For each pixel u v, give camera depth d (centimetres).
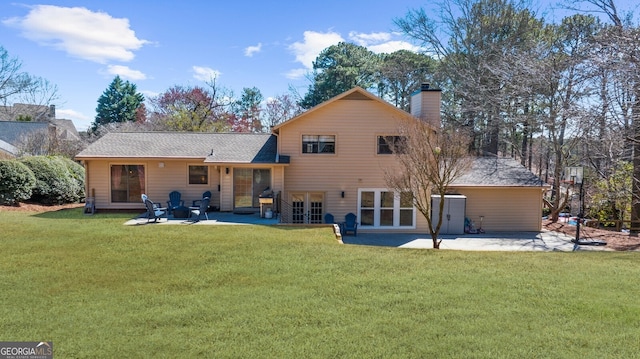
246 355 448
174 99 4175
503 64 2191
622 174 1816
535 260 933
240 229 1339
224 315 560
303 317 554
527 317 559
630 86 1397
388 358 444
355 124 1789
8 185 1861
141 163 1850
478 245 1539
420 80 3688
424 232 1816
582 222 1958
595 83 1570
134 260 862
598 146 1794
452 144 1372
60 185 2108
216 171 1869
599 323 540
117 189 1855
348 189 1805
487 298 634
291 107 4631
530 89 2058
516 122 2400
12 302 603
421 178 1347
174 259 873
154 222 1488
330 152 1802
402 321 541
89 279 722
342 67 4094
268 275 757
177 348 463
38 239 1078
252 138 2056
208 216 1675
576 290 680
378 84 4228
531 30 2705
